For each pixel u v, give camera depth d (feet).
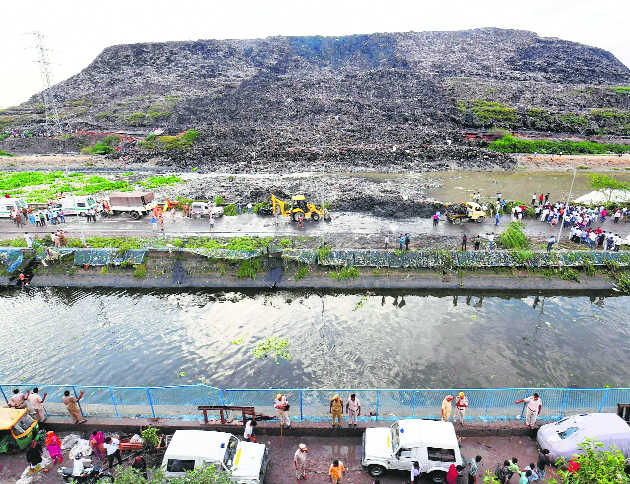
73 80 632.38
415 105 427.33
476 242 137.69
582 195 221.05
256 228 165.37
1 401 75.77
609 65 599.16
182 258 137.28
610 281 129.29
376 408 71.77
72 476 59.52
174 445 58.29
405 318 116.57
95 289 135.54
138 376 94.17
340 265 135.33
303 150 305.32
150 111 452.35
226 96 483.51
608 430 60.13
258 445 61.52
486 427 67.97
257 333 110.11
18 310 124.47
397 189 228.84
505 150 333.01
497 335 107.96
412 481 58.18
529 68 572.92
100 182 255.50
